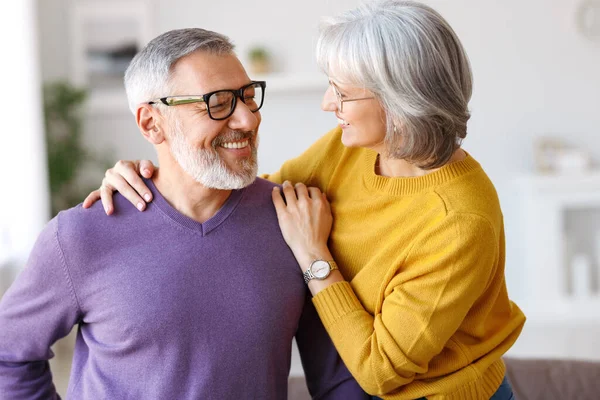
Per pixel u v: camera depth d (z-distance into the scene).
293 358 4.44
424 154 1.52
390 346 1.49
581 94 5.15
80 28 5.28
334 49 1.50
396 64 1.44
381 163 1.69
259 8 5.25
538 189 4.96
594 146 5.18
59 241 1.57
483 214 1.52
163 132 1.61
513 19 5.11
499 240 1.61
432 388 1.56
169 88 1.56
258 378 1.61
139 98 1.61
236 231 1.64
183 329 1.55
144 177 1.67
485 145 5.22
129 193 1.62
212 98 1.54
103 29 5.29
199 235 1.61
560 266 5.03
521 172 5.21
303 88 5.25
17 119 4.23
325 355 1.77
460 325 1.61
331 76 1.53
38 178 4.30
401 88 1.45
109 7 5.27
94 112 5.35
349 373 1.73
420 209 1.57
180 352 1.55
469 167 1.60
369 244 1.63
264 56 5.21
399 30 1.45
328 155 1.82
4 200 4.24
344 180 1.76
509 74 5.15
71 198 5.12
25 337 1.62
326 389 1.76
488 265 1.52
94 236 1.58
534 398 2.21
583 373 2.27
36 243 1.60
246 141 1.61
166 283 1.56
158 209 1.62
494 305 1.70
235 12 5.26
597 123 5.16
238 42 5.29
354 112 1.52
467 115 1.53
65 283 1.58
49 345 1.64
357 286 1.62
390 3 1.51
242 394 1.60
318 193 1.74
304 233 1.67
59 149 5.00
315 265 1.63
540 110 5.17
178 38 1.58
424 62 1.45
